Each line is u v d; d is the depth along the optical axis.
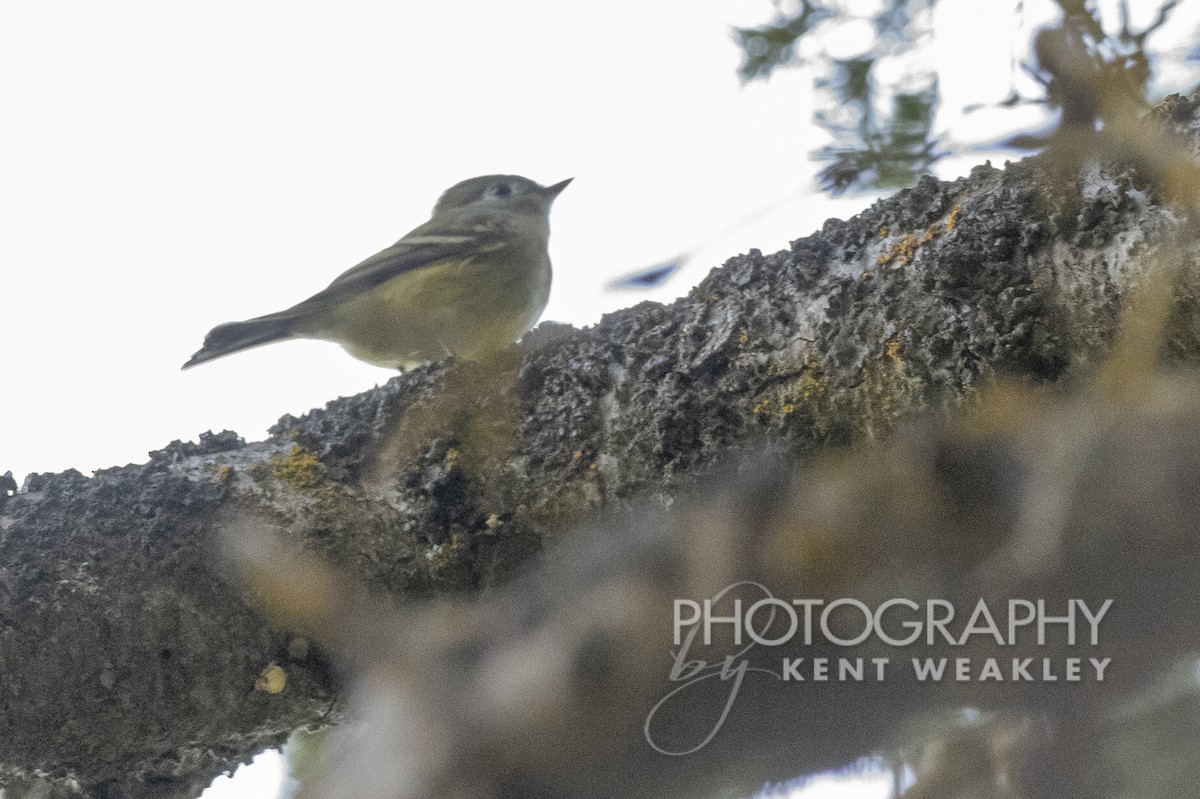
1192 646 3.31
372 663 3.69
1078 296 3.68
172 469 5.00
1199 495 3.18
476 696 3.40
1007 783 3.47
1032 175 4.03
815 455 3.90
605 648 3.39
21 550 4.75
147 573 4.67
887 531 3.38
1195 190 3.53
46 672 4.62
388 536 4.65
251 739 4.68
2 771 4.69
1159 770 3.43
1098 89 4.13
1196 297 3.38
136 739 4.68
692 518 3.53
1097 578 3.30
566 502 4.43
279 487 4.85
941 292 3.96
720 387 4.31
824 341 4.18
